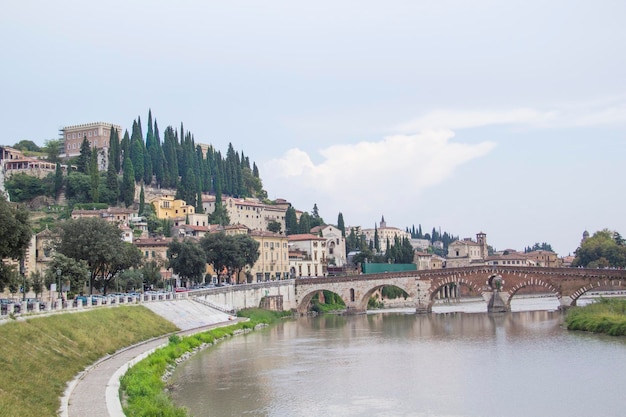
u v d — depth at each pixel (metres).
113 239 160.88
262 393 86.88
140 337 118.25
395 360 114.69
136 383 76.19
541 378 94.44
